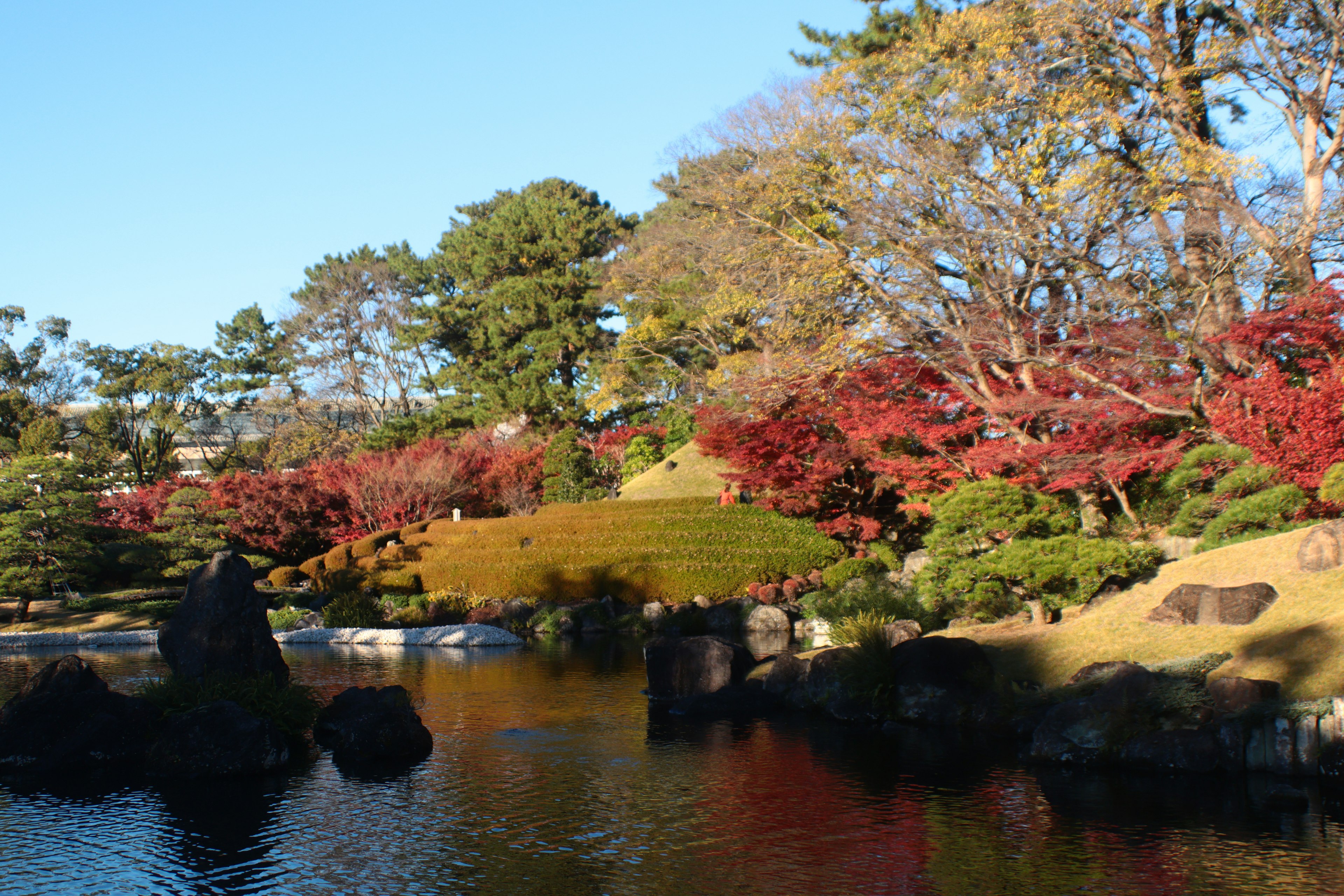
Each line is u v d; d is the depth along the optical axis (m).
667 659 20.39
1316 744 12.95
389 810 12.09
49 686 15.21
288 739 15.67
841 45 37.59
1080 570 19.06
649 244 53.22
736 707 19.00
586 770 14.16
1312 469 19.58
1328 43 26.05
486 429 64.19
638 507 43.88
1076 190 25.72
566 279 64.81
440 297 78.88
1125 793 12.51
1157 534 23.66
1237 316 25.22
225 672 16.33
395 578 40.66
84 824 11.58
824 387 32.59
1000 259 28.25
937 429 30.03
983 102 27.02
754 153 33.00
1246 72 27.27
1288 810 11.66
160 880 9.68
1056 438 26.48
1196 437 24.20
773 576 38.34
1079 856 10.07
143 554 45.75
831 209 32.50
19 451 64.50
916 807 12.05
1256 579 17.02
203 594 16.66
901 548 38.09
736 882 9.49
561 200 69.25
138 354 76.94
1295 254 24.48
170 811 12.14
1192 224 25.23
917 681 17.83
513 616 37.41
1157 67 27.95
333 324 77.81
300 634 33.59
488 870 9.88
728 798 12.54
